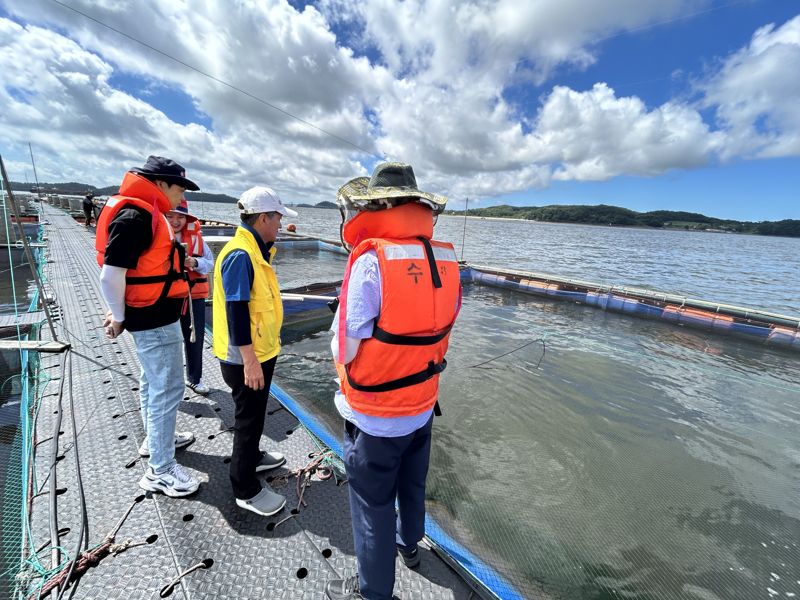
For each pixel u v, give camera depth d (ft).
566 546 8.13
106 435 8.52
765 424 14.40
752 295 53.26
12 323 14.17
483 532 8.33
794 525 9.22
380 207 4.23
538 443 12.41
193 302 10.51
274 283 6.64
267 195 6.16
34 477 7.23
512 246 111.96
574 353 21.56
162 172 6.18
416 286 4.08
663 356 21.66
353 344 4.17
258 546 6.05
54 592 5.06
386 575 4.84
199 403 10.27
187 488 6.88
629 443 12.69
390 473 4.64
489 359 19.86
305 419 10.19
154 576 5.42
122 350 13.05
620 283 56.34
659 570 7.72
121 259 5.65
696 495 10.22
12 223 47.42
